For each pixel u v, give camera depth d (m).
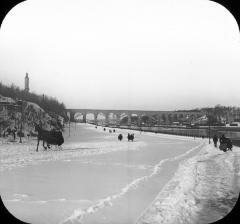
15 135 38.31
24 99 44.72
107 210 7.47
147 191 10.01
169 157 23.48
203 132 63.09
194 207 8.03
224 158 23.28
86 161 18.80
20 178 11.75
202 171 15.50
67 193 9.24
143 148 32.94
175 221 6.77
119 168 15.88
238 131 27.36
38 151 25.67
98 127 101.94
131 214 7.21
